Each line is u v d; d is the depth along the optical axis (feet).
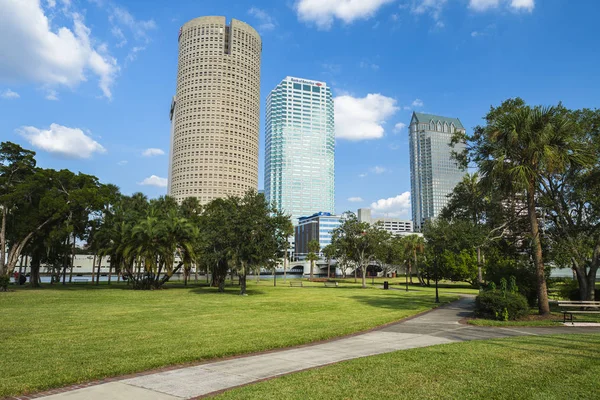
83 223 170.50
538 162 64.49
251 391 23.03
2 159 143.13
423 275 246.68
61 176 155.12
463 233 97.71
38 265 181.57
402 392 23.03
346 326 52.60
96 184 173.27
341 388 23.68
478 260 148.87
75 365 30.17
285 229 142.20
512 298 60.23
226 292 145.38
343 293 144.56
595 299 83.20
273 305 90.17
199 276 393.70
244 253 131.75
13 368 29.17
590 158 64.13
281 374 28.09
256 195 146.82
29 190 141.59
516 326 53.52
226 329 50.70
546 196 75.56
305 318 64.13
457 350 35.24
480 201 105.50
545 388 23.68
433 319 63.00
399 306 88.58
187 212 231.30
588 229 75.66
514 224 83.76
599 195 71.77
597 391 23.03
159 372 28.89
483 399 21.80
